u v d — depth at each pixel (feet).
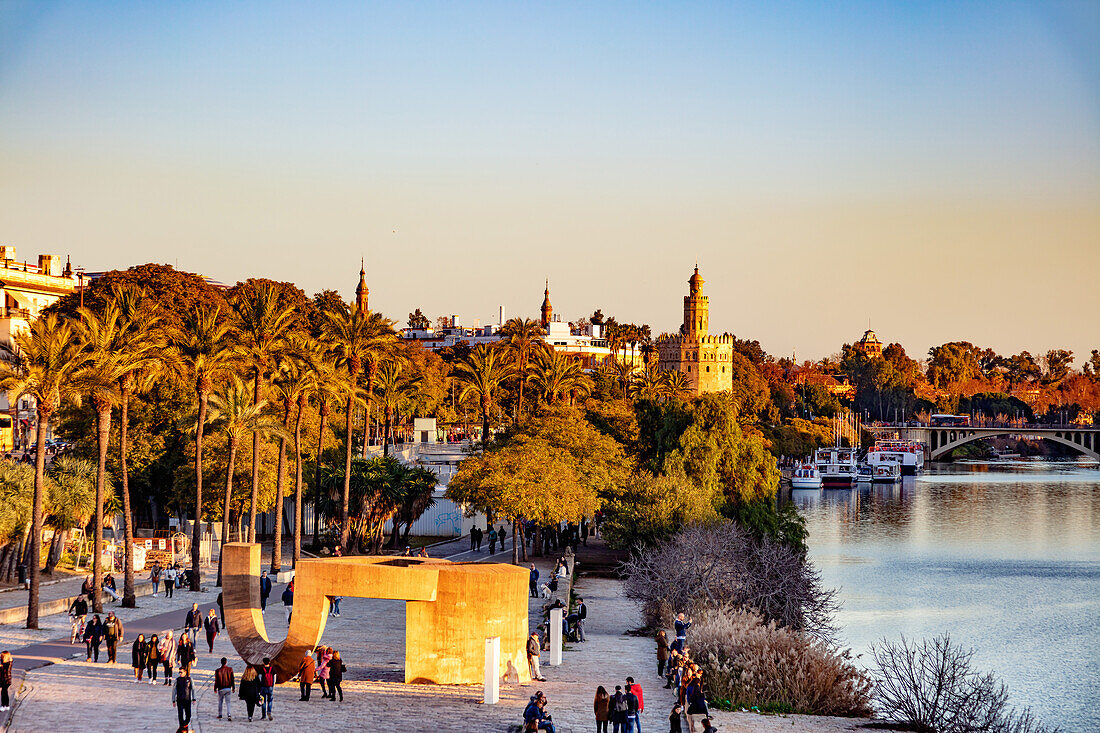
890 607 290.15
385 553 292.20
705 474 316.60
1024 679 212.64
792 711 151.53
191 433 277.85
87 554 247.70
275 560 238.89
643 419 383.65
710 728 114.52
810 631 214.48
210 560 265.95
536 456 275.80
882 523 514.68
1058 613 282.77
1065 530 481.46
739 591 213.66
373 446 395.96
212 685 135.95
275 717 121.08
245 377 263.08
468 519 340.59
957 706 154.92
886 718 153.07
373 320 292.40
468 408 572.51
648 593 212.02
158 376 253.85
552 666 162.09
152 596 207.00
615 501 290.56
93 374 178.60
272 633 173.37
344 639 174.40
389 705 128.47
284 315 255.29
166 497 288.71
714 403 330.54
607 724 118.52
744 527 287.69
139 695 127.85
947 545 428.15
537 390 443.73
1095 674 217.15
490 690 131.03
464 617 141.90
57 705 121.70
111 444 272.72
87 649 147.13
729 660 161.99
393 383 415.03
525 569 148.56
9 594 201.16
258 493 274.36
